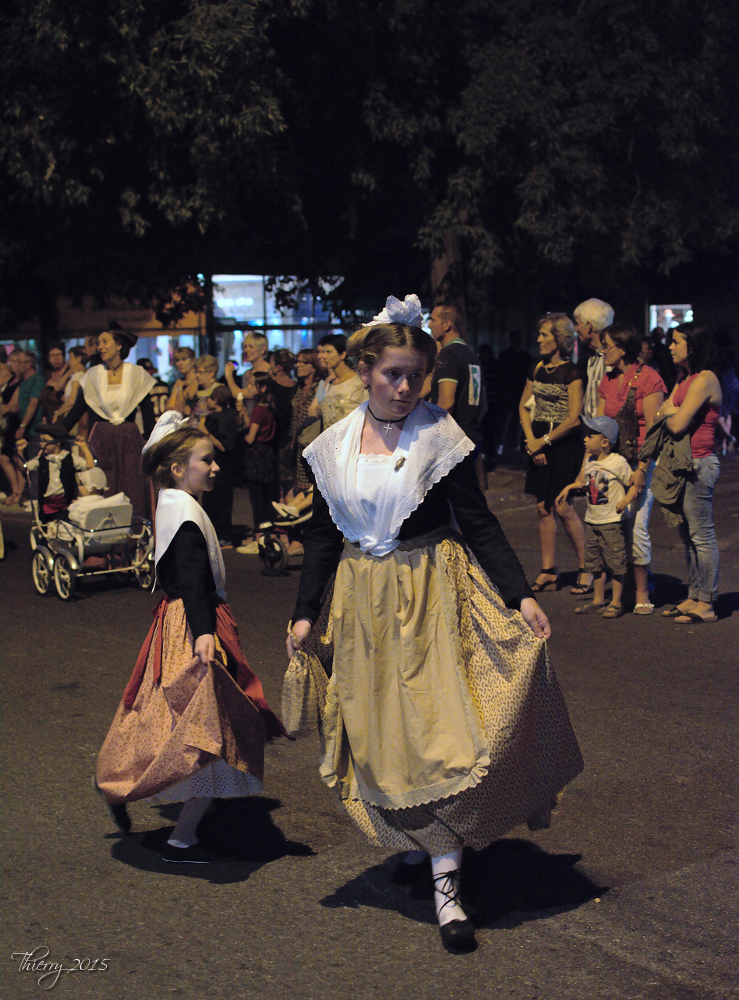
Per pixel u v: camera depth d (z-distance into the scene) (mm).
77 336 23594
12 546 11602
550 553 8344
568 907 3582
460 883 3674
